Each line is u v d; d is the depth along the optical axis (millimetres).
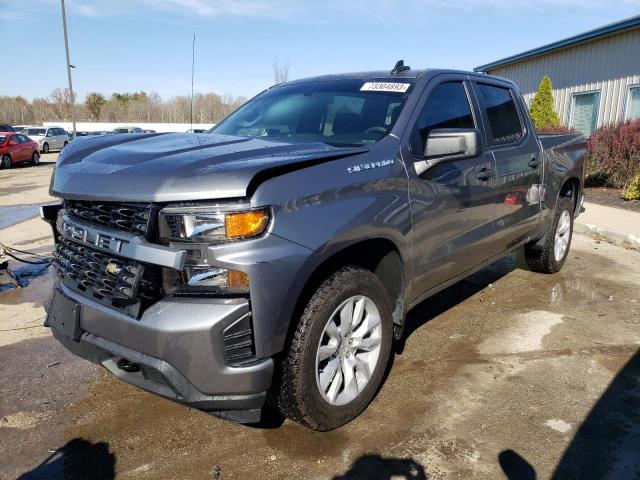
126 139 3162
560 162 5293
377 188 2900
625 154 11312
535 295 5121
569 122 15773
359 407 2941
